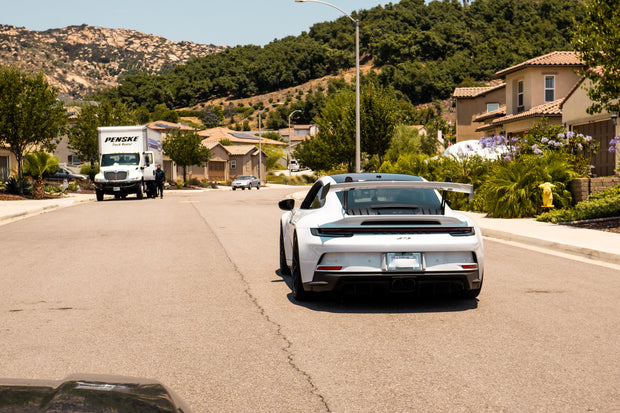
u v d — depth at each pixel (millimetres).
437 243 6754
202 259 10953
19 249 12516
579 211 16062
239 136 120312
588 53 14039
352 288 6848
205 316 6656
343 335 5855
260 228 16781
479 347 5402
